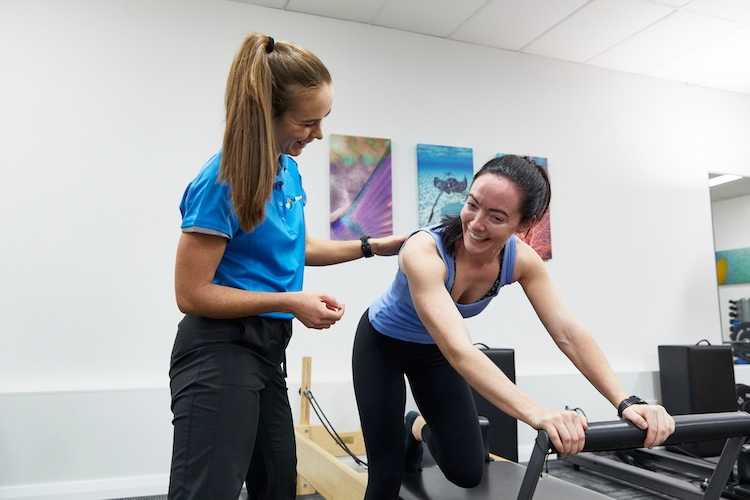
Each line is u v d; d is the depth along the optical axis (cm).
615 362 417
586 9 362
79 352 303
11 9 309
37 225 302
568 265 413
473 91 402
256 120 103
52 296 301
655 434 93
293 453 124
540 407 94
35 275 299
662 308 436
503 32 390
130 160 321
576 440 87
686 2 354
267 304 108
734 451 102
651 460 325
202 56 340
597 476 330
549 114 423
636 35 395
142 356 313
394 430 162
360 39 376
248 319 112
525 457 370
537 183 121
